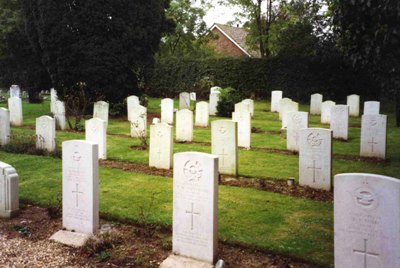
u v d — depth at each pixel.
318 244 5.83
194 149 12.73
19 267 5.36
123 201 7.73
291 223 6.66
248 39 32.41
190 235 5.49
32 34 20.00
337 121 14.55
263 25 31.31
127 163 11.16
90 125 11.63
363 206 4.47
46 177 9.34
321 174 8.67
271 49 31.31
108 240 5.95
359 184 4.48
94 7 18.50
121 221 6.89
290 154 12.30
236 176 9.75
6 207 7.05
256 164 10.89
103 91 19.61
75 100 18.05
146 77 21.42
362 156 11.90
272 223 6.66
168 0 22.25
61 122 16.28
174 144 13.64
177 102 29.41
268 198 7.97
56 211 7.13
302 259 5.41
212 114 22.36
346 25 7.18
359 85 26.72
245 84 30.27
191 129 14.12
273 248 5.70
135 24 19.72
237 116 13.09
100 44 19.06
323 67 27.56
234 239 6.00
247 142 13.05
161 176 9.66
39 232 6.53
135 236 6.30
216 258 5.48
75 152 6.31
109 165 10.89
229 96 21.80
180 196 5.54
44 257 5.68
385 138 11.47
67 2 18.31
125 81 20.14
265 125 18.19
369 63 7.19
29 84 26.11
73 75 19.02
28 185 8.73
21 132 15.07
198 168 5.39
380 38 6.57
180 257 5.52
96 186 6.33
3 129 12.84
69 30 18.48
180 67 32.88
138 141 14.10
